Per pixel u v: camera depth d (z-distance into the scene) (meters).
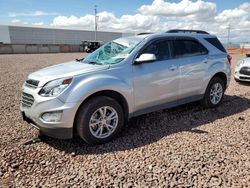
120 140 4.36
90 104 3.98
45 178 3.24
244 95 7.58
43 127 3.94
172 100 5.19
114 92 4.31
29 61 21.08
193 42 5.61
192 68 5.39
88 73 4.12
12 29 59.66
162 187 3.03
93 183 3.13
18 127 4.91
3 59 23.78
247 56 10.42
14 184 3.12
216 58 5.96
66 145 4.16
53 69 4.44
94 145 4.16
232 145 4.11
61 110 3.82
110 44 5.18
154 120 5.32
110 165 3.53
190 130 4.78
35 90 3.99
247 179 3.17
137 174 3.30
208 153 3.83
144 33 5.45
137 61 4.52
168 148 4.02
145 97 4.69
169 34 5.23
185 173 3.31
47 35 64.62
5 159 3.68
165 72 4.90
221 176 3.24
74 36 68.94
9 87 8.84
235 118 5.48
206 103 6.01
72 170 3.42
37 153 3.88
